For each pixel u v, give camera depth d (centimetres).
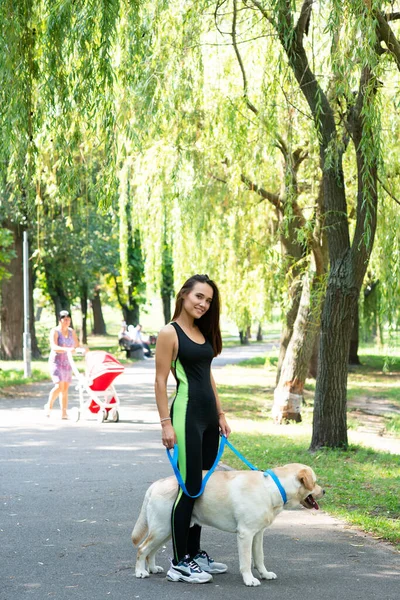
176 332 542
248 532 516
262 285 2106
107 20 771
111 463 1006
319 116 1046
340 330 1145
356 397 2227
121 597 496
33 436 1255
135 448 1135
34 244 3244
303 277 1619
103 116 827
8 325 3422
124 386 2267
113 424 1418
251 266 2159
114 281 4559
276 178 1777
